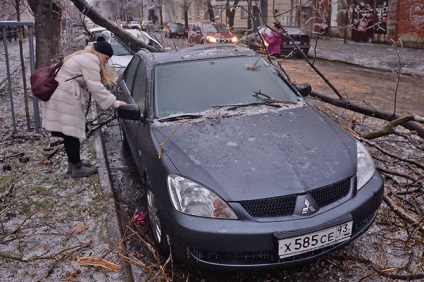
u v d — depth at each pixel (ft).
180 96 12.50
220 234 8.51
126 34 23.18
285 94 13.07
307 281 9.77
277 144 10.11
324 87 34.17
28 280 9.70
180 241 8.99
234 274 10.15
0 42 66.69
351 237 9.35
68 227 11.91
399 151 17.78
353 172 9.64
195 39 68.08
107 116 24.84
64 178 15.21
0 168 16.06
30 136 19.62
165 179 9.61
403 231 11.57
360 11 69.05
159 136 10.99
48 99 14.23
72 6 48.55
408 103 28.14
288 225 8.60
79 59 14.01
